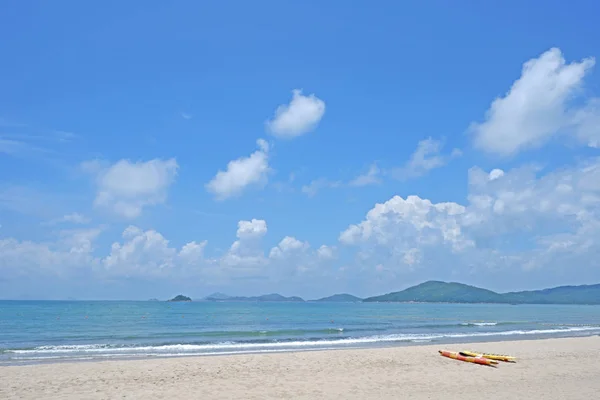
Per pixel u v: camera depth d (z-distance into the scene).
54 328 52.50
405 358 23.80
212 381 17.61
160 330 49.38
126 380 17.58
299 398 15.16
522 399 15.32
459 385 17.50
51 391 15.66
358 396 15.52
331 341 35.41
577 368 21.61
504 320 76.69
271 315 94.38
